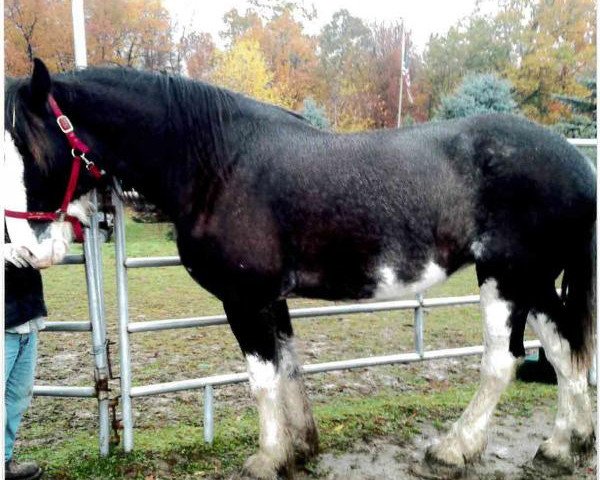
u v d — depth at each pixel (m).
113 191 2.56
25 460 2.62
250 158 2.25
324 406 3.36
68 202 2.28
